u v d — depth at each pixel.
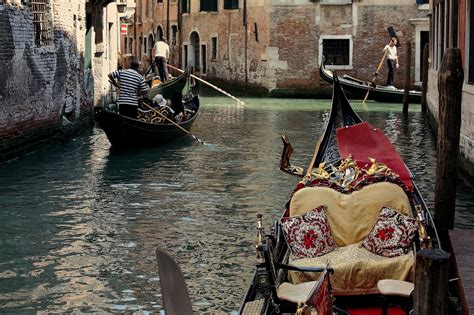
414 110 24.39
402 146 16.47
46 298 7.16
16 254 8.42
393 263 6.24
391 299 6.00
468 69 12.98
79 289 7.40
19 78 13.93
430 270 4.78
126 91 15.52
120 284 7.54
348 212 6.75
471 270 6.82
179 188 11.83
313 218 6.65
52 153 14.96
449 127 8.61
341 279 6.20
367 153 8.45
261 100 28.91
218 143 16.66
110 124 15.05
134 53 47.09
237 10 32.97
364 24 29.75
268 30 30.33
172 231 9.37
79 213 10.20
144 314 6.83
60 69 16.61
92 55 20.91
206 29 36.12
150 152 15.29
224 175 12.91
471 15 12.89
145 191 11.58
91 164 13.80
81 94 18.88
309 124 20.41
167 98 22.02
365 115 22.77
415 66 29.45
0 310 6.86
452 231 8.30
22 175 12.62
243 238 9.06
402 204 6.76
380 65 26.95
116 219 9.90
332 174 7.32
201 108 25.28
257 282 6.11
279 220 7.12
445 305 4.80
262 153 15.28
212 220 9.88
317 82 30.25
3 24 13.09
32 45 14.62
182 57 39.09
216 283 7.54
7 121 13.46
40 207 10.48
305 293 5.72
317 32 30.05
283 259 6.52
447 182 8.70
